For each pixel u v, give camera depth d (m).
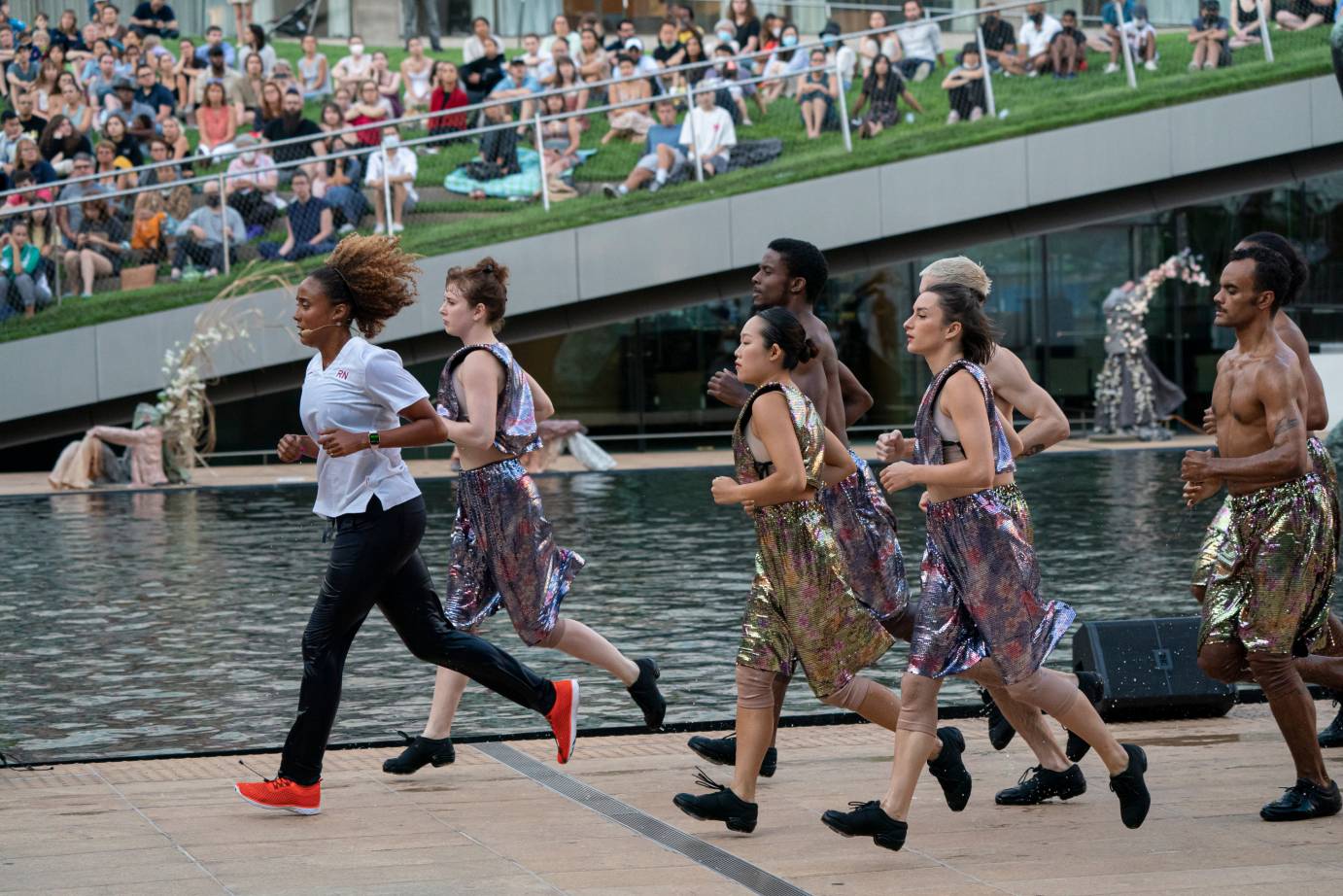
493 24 26.31
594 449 20.19
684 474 19.56
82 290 20.34
